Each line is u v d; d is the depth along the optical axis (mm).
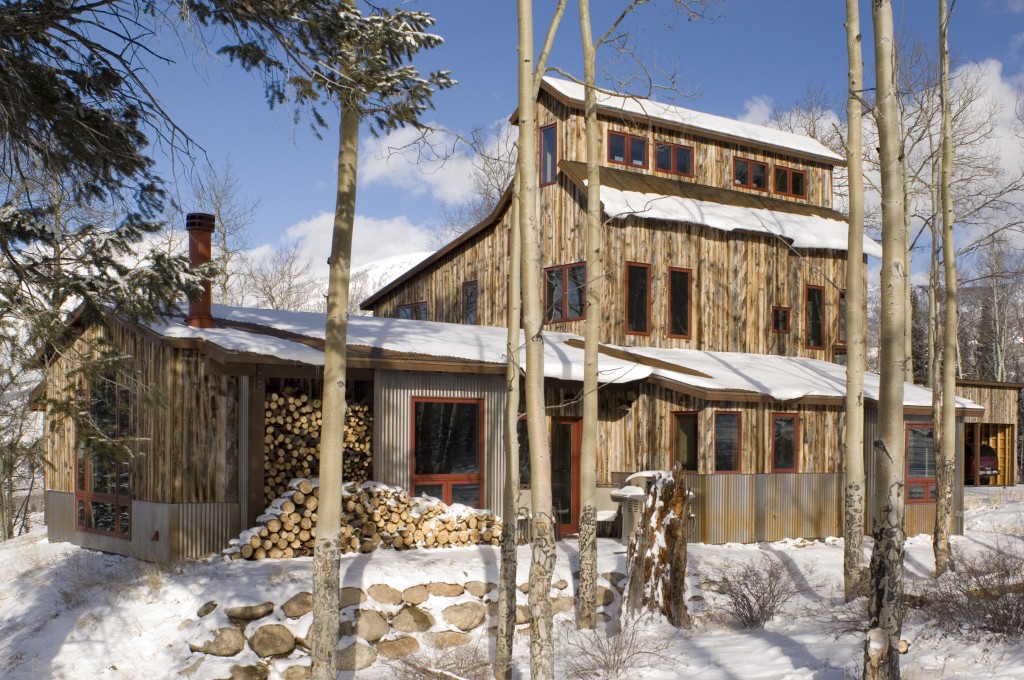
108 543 15641
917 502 21203
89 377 10414
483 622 12625
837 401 20078
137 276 10492
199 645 10820
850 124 13789
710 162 25203
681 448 18750
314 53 10359
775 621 13047
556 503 18328
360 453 15859
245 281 48500
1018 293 59938
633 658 11109
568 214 22828
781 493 19281
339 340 10477
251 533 13695
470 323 25734
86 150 11117
